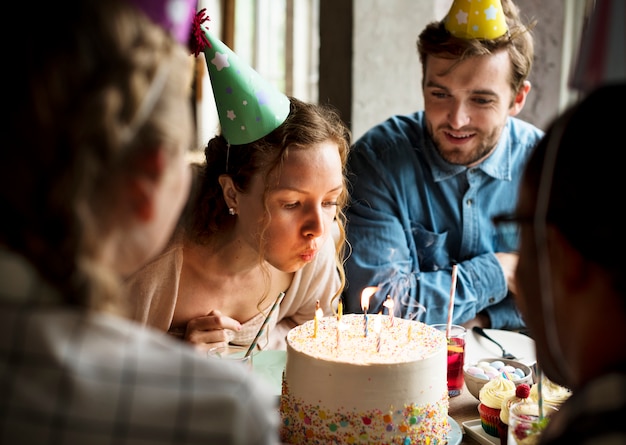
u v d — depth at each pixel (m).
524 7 3.08
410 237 2.11
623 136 0.57
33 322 0.57
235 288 1.70
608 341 0.59
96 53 0.56
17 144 0.56
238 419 0.59
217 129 1.70
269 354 1.62
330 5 2.89
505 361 1.56
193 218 1.63
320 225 1.49
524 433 1.04
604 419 0.53
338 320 1.27
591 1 0.71
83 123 0.55
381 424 1.14
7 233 0.58
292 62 4.71
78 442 0.56
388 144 2.14
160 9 0.61
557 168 0.61
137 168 0.59
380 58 2.88
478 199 2.12
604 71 0.65
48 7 0.56
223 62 1.46
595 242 0.57
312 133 1.47
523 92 2.11
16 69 0.56
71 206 0.56
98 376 0.58
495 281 2.00
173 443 0.58
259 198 1.51
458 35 1.93
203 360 0.62
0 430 0.56
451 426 1.30
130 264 0.64
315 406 1.17
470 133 2.01
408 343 1.26
